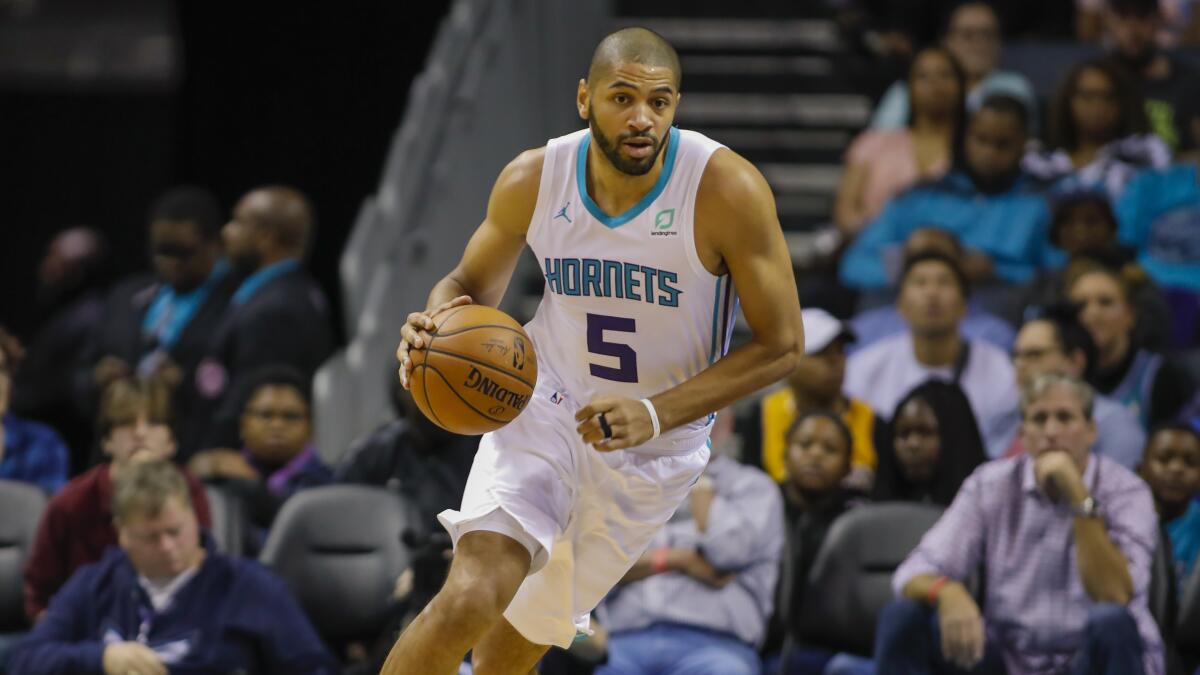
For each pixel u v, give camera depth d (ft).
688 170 35.53
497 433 36.96
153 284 76.13
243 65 97.14
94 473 57.93
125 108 109.91
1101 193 74.38
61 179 110.01
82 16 111.75
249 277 72.38
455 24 90.12
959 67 80.07
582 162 36.11
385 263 81.92
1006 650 52.60
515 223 36.99
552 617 38.88
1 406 63.93
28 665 51.98
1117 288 65.16
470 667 51.03
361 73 98.22
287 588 53.52
